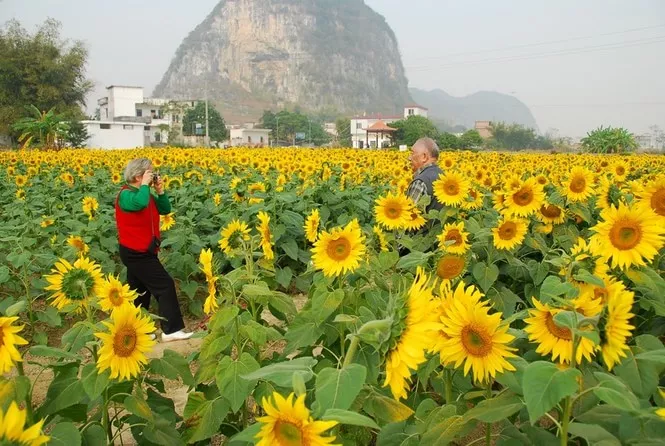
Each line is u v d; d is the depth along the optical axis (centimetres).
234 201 897
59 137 4072
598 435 196
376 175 1308
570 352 231
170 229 880
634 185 654
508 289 494
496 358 214
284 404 163
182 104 11625
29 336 650
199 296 806
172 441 290
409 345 199
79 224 810
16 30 5606
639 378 244
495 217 619
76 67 5731
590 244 318
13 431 146
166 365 309
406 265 335
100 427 272
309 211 842
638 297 352
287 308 341
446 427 235
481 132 11744
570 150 6203
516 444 246
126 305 270
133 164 604
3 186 1451
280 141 14575
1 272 595
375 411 253
